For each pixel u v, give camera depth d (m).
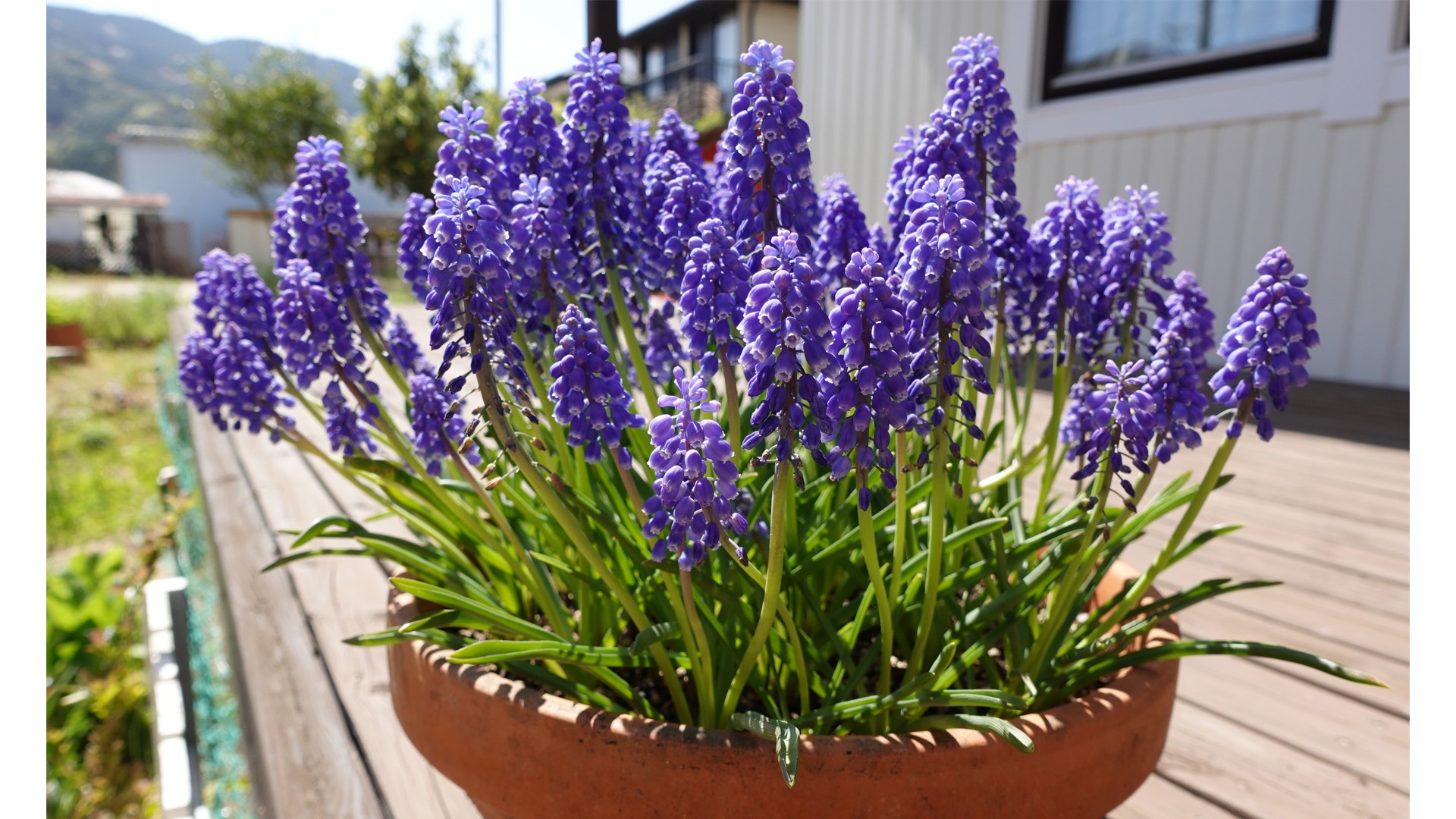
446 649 0.37
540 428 0.42
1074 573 0.36
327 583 0.87
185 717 0.85
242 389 0.44
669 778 0.31
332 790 0.56
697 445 0.28
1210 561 0.89
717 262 0.30
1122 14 2.02
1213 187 1.88
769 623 0.32
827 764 0.31
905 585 0.41
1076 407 0.44
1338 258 1.74
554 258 0.39
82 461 2.85
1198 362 0.38
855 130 2.68
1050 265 0.42
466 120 0.36
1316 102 1.71
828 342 0.28
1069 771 0.33
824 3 2.75
